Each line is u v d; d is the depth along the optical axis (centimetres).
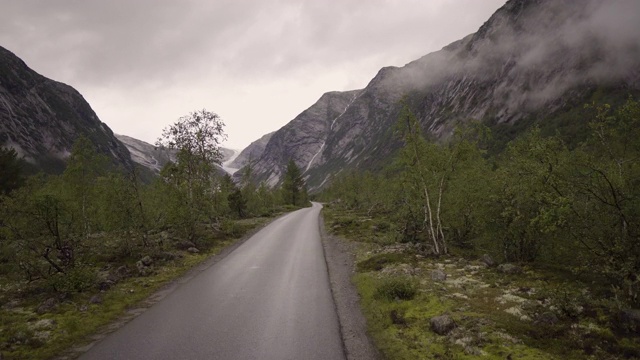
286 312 1049
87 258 1709
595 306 857
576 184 984
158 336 875
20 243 1353
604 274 998
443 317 862
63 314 1034
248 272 1602
